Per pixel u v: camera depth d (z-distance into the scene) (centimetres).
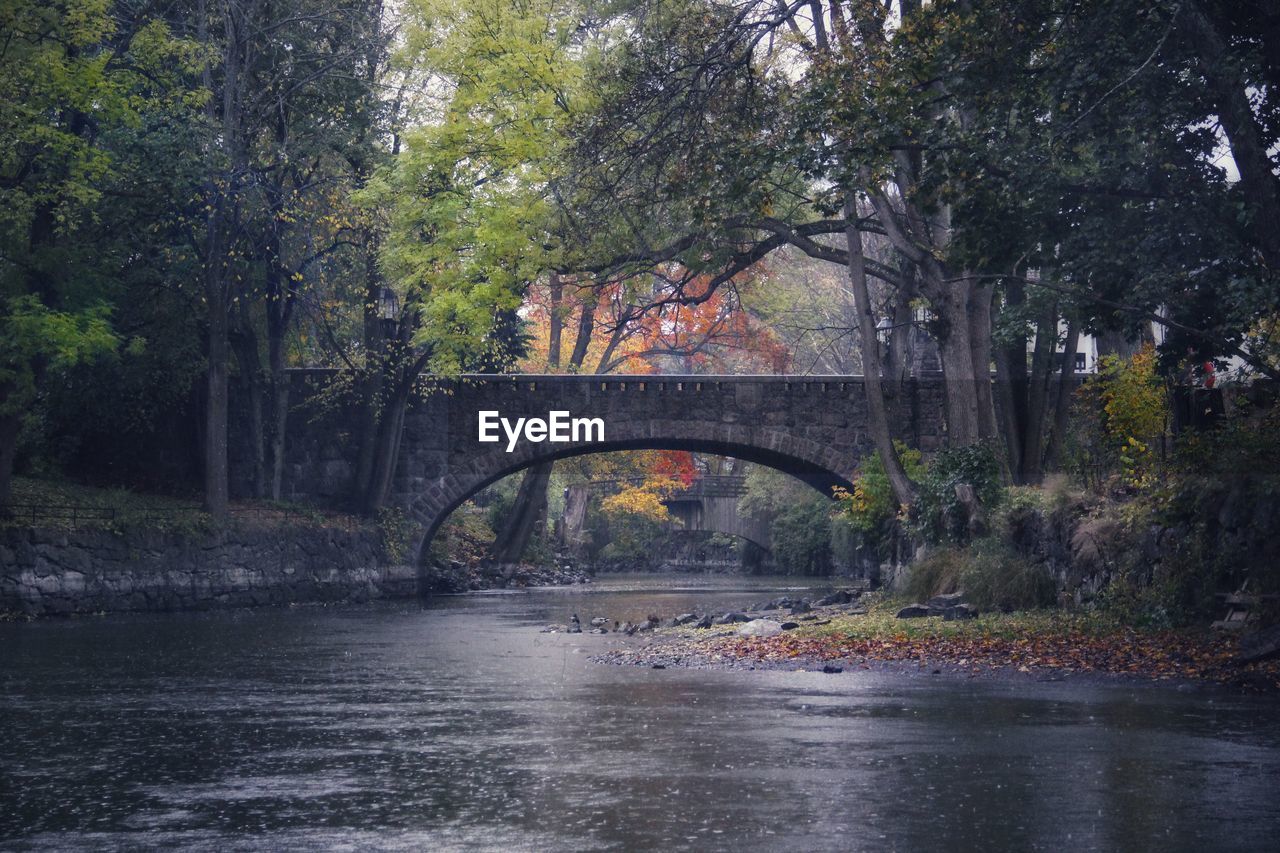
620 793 878
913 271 3434
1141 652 1756
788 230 3291
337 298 4584
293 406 4728
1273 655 1590
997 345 3272
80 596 3438
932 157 1941
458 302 3853
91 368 3962
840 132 2095
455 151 3938
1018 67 1875
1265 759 998
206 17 3834
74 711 1368
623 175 2894
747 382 4847
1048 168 1848
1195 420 2153
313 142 4009
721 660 1936
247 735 1175
